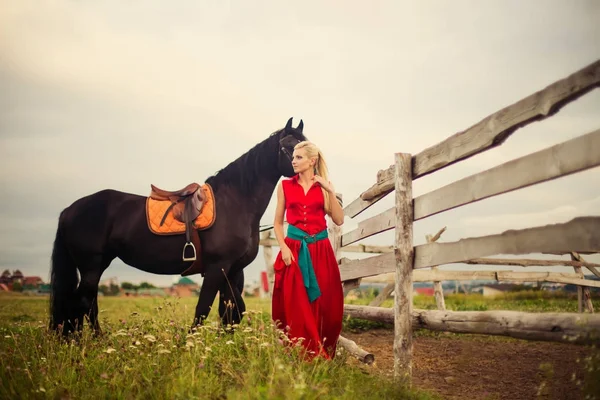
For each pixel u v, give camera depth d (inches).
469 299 496.7
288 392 100.8
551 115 93.7
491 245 109.4
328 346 162.6
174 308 209.3
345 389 118.3
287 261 157.5
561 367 178.5
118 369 130.6
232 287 210.7
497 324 107.7
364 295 520.7
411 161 148.4
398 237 145.4
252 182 209.8
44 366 137.3
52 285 205.8
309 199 163.3
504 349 223.3
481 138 112.3
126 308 422.0
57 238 209.2
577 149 86.0
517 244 100.6
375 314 185.6
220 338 163.3
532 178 97.5
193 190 206.7
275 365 118.7
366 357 164.9
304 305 155.0
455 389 151.1
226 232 201.5
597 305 348.8
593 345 84.1
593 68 81.9
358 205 212.7
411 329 141.5
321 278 160.4
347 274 219.0
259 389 108.1
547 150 93.8
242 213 206.8
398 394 123.9
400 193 146.2
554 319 92.4
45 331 186.7
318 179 161.6
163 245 201.9
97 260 205.9
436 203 133.2
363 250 377.7
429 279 302.7
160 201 206.7
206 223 199.9
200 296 198.5
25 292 937.5
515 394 143.5
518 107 100.6
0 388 116.1
